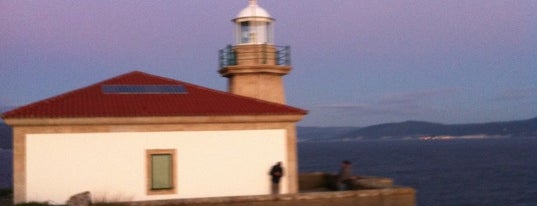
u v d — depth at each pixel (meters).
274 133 22.56
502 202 63.31
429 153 190.75
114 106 21.77
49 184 20.44
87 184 20.70
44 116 20.20
